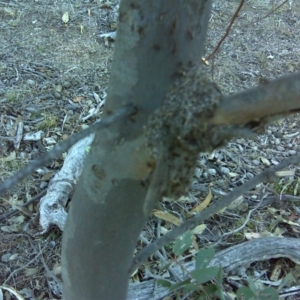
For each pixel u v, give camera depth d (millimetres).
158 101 362
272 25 1501
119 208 406
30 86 1156
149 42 347
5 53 1249
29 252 808
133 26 345
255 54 1372
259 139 1103
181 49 354
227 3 1593
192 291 735
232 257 790
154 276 766
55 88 1160
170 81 359
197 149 320
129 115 362
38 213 864
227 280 781
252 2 1608
